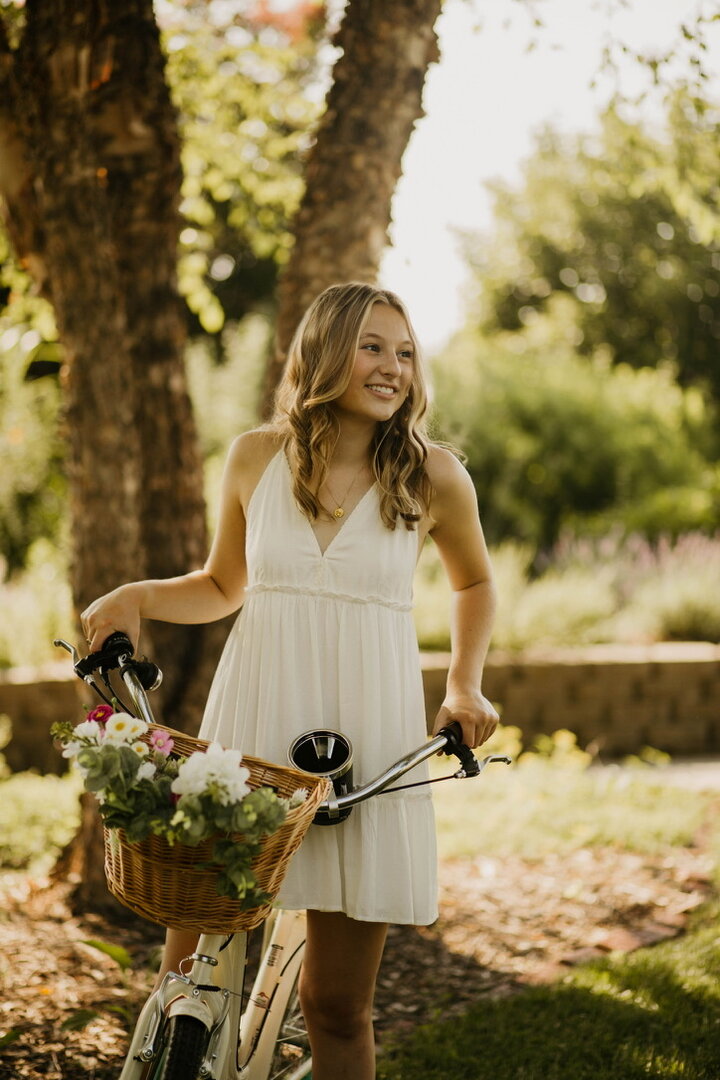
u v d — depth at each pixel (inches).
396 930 153.9
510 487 553.0
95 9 144.0
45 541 393.1
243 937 83.7
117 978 132.1
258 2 277.7
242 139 229.3
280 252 261.7
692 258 794.8
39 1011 121.9
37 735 251.3
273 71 223.5
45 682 251.8
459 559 93.7
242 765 73.7
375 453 86.5
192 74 216.4
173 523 160.9
